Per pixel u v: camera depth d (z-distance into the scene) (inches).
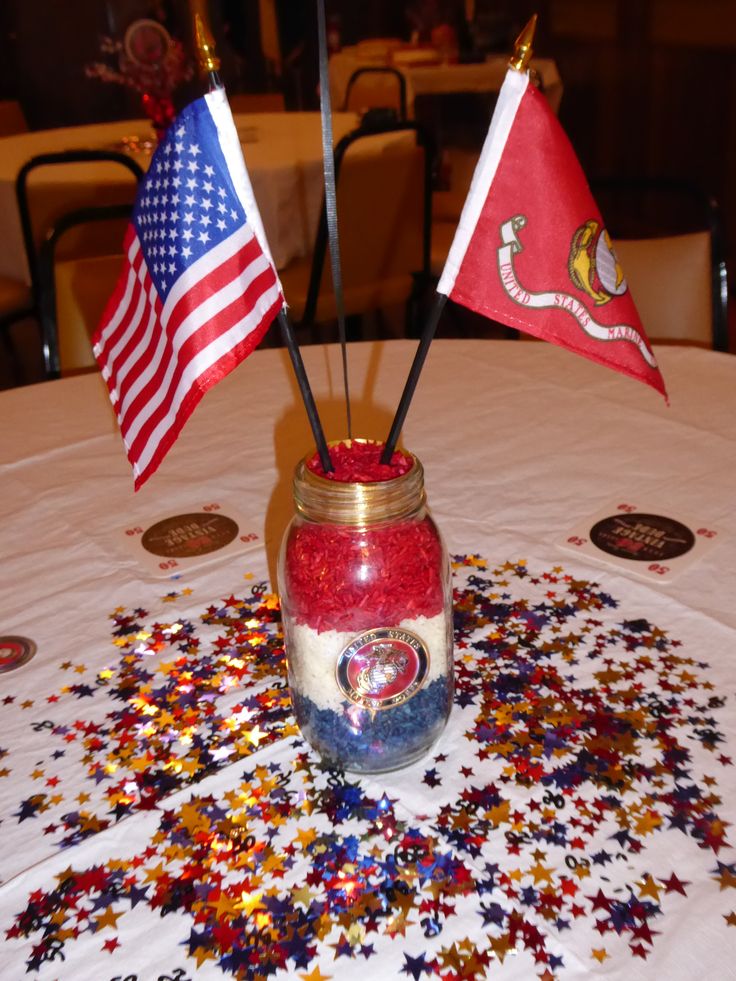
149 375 31.0
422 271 113.6
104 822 27.2
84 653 34.3
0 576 39.3
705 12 171.9
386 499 25.2
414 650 26.6
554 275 27.4
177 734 30.3
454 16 201.2
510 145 26.1
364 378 56.4
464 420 50.4
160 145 28.6
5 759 29.7
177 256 28.4
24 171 102.4
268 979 22.7
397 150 104.3
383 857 25.6
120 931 24.0
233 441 49.8
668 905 23.8
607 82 209.0
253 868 25.5
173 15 228.1
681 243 69.6
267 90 231.6
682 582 36.1
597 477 43.8
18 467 48.3
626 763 28.1
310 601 26.3
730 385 52.6
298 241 109.6
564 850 25.4
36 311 114.3
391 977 22.6
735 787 27.0
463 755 28.7
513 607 35.3
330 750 27.8
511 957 22.8
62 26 232.7
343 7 243.1
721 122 172.4
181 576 38.5
